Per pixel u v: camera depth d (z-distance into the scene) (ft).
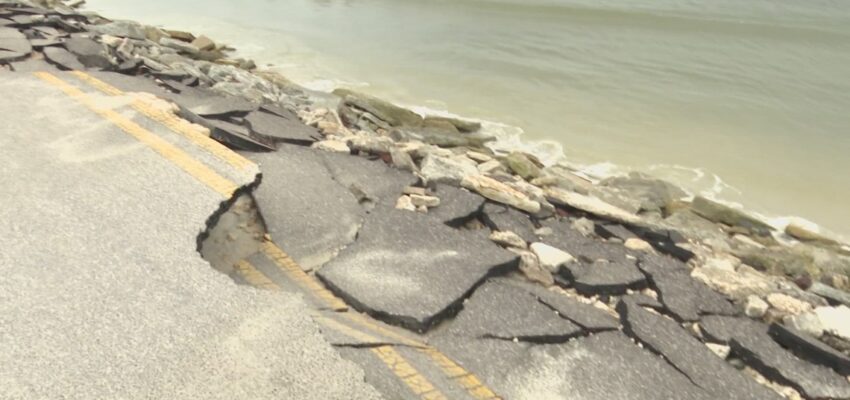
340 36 60.90
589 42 62.08
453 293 15.53
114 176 17.11
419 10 72.38
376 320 14.62
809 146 41.04
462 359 13.76
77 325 11.39
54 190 16.12
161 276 13.00
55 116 20.98
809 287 22.61
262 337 11.50
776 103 48.57
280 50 55.83
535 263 17.99
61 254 13.47
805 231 30.19
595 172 36.14
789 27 72.33
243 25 63.67
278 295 12.71
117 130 20.10
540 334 14.74
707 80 53.06
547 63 54.90
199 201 16.11
